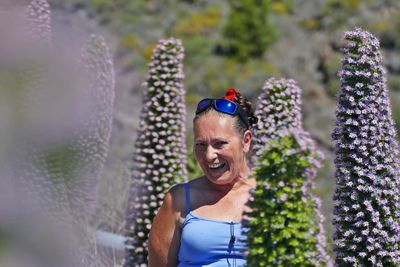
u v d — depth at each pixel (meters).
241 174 7.88
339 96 8.77
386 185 8.66
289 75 44.72
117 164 17.95
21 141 6.49
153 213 11.88
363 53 8.64
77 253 6.49
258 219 6.05
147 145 11.99
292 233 6.01
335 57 45.72
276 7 50.06
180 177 12.01
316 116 42.12
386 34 46.66
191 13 49.56
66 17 9.80
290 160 6.05
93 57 8.68
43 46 6.74
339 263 8.70
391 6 49.03
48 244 6.28
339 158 8.75
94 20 46.03
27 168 6.49
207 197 7.87
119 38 45.72
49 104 6.68
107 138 8.69
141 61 43.56
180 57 11.98
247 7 46.44
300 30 48.28
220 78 44.12
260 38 45.97
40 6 7.82
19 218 6.21
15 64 6.48
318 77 45.06
